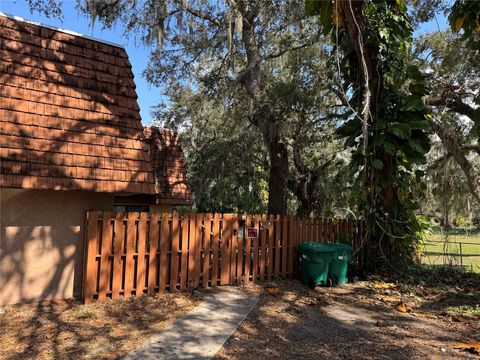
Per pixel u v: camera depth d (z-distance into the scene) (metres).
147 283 6.56
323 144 14.32
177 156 14.23
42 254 6.05
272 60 11.70
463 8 7.59
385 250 8.74
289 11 10.56
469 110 10.52
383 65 8.41
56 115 6.20
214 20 12.03
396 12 8.59
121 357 4.19
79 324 5.13
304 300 6.68
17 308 5.64
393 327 5.47
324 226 8.84
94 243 6.08
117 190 6.32
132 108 7.15
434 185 12.84
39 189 5.80
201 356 4.29
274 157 12.08
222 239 7.38
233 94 11.30
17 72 6.08
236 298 6.58
